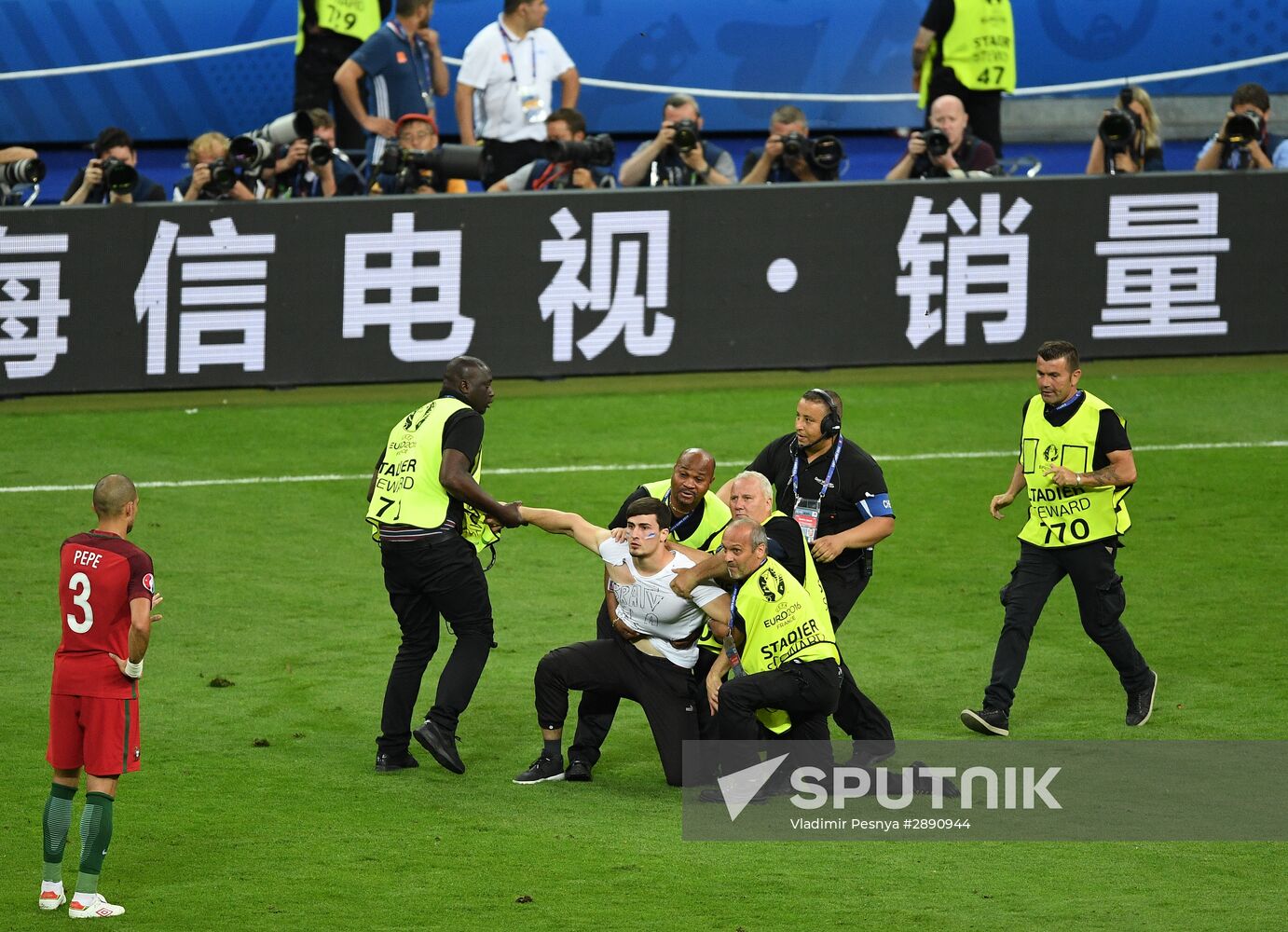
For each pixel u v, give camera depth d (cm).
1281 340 6419
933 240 6209
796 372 6366
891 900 2669
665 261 6084
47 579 4403
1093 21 8550
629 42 8362
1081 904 2656
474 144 6700
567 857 2858
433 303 5984
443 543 3247
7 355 5753
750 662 3186
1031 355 6328
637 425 5747
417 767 3338
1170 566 4572
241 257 5850
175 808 3061
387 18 7500
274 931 2520
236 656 3934
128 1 8156
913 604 4350
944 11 7156
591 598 4388
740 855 2881
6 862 2802
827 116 8569
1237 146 6378
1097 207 6266
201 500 5053
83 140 8219
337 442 5588
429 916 2583
